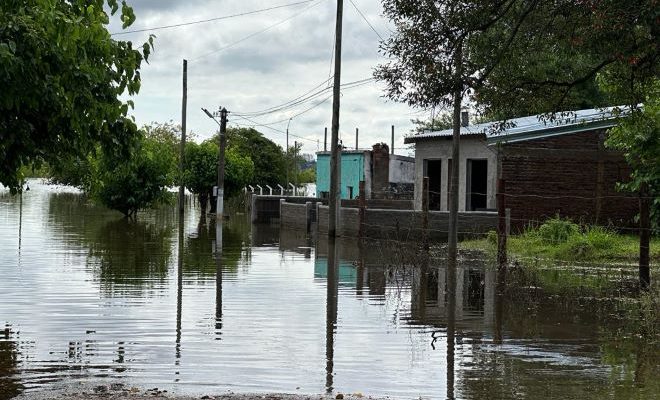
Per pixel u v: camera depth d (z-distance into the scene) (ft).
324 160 156.46
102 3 23.31
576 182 82.43
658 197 61.77
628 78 44.19
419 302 42.93
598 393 25.20
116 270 54.85
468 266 59.41
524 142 81.25
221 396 24.08
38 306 39.81
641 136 56.90
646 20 34.24
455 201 61.26
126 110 25.39
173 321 36.22
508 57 42.47
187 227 103.35
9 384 25.43
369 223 85.71
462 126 98.99
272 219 118.62
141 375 26.76
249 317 37.55
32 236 81.61
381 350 31.04
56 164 27.07
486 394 25.03
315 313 39.01
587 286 48.42
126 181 117.70
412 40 41.19
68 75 23.57
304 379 26.61
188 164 144.87
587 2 36.94
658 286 42.27
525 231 76.69
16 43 22.38
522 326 36.32
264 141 214.48
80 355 29.50
